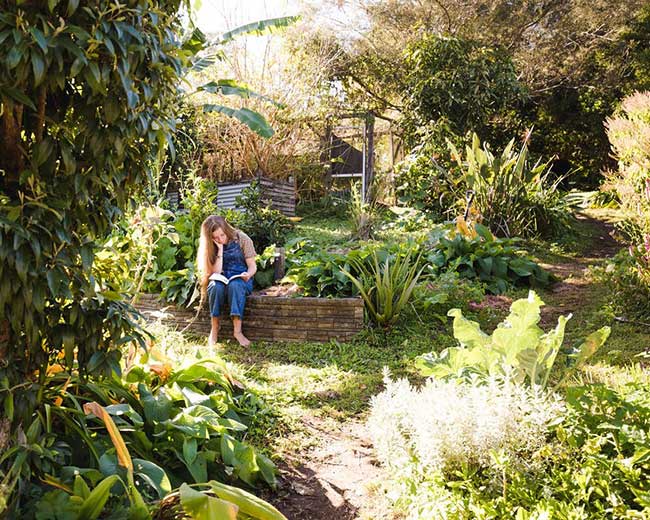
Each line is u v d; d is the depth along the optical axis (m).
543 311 6.14
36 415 2.34
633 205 6.62
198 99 10.31
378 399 2.86
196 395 3.24
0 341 2.02
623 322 5.37
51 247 1.94
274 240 8.70
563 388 3.30
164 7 2.16
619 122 7.95
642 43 17.33
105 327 2.18
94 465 2.45
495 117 15.46
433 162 11.72
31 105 1.78
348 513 2.67
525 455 2.47
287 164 11.66
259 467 2.93
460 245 7.27
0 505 1.83
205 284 5.62
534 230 9.88
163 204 7.13
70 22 1.79
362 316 5.45
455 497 2.32
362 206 10.08
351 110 13.94
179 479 2.70
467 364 3.23
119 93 1.93
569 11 15.85
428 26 14.69
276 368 4.70
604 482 2.18
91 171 2.02
